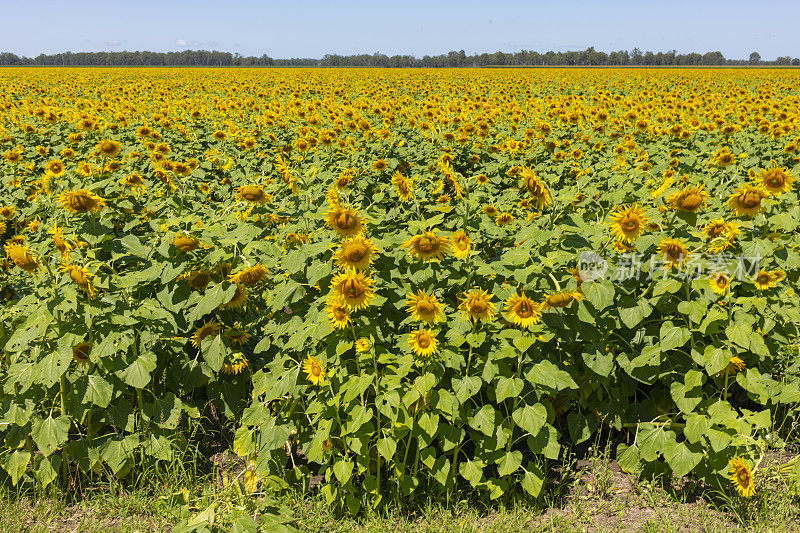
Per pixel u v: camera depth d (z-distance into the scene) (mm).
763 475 3717
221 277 4383
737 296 4410
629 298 3865
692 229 4059
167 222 4266
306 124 12266
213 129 12156
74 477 3971
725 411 3686
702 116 12969
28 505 3762
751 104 14148
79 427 4188
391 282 3859
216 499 3582
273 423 3826
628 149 9273
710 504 3738
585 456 4211
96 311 3590
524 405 3631
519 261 3686
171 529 3352
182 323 4375
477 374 3664
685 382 3697
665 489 3889
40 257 3775
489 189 7355
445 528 3521
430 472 3676
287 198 5527
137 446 3887
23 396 3787
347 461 3549
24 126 10766
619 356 3926
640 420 4254
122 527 3555
